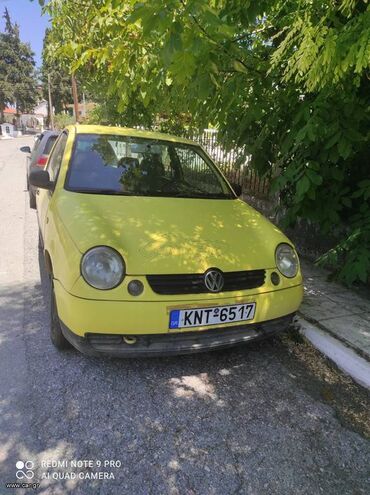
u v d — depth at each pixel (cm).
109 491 189
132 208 302
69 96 6506
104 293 238
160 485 194
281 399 264
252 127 418
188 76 228
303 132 318
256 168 441
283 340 338
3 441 215
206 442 223
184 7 194
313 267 495
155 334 247
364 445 228
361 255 365
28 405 242
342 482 203
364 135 355
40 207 429
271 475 204
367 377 282
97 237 254
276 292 281
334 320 353
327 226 410
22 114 6838
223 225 307
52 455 208
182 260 257
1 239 574
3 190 970
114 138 382
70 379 268
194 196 355
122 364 288
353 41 210
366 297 407
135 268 244
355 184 417
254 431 234
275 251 295
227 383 277
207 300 254
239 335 275
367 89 326
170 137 414
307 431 236
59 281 257
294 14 287
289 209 438
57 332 288
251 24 297
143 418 238
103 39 424
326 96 312
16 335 321
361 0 226
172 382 273
